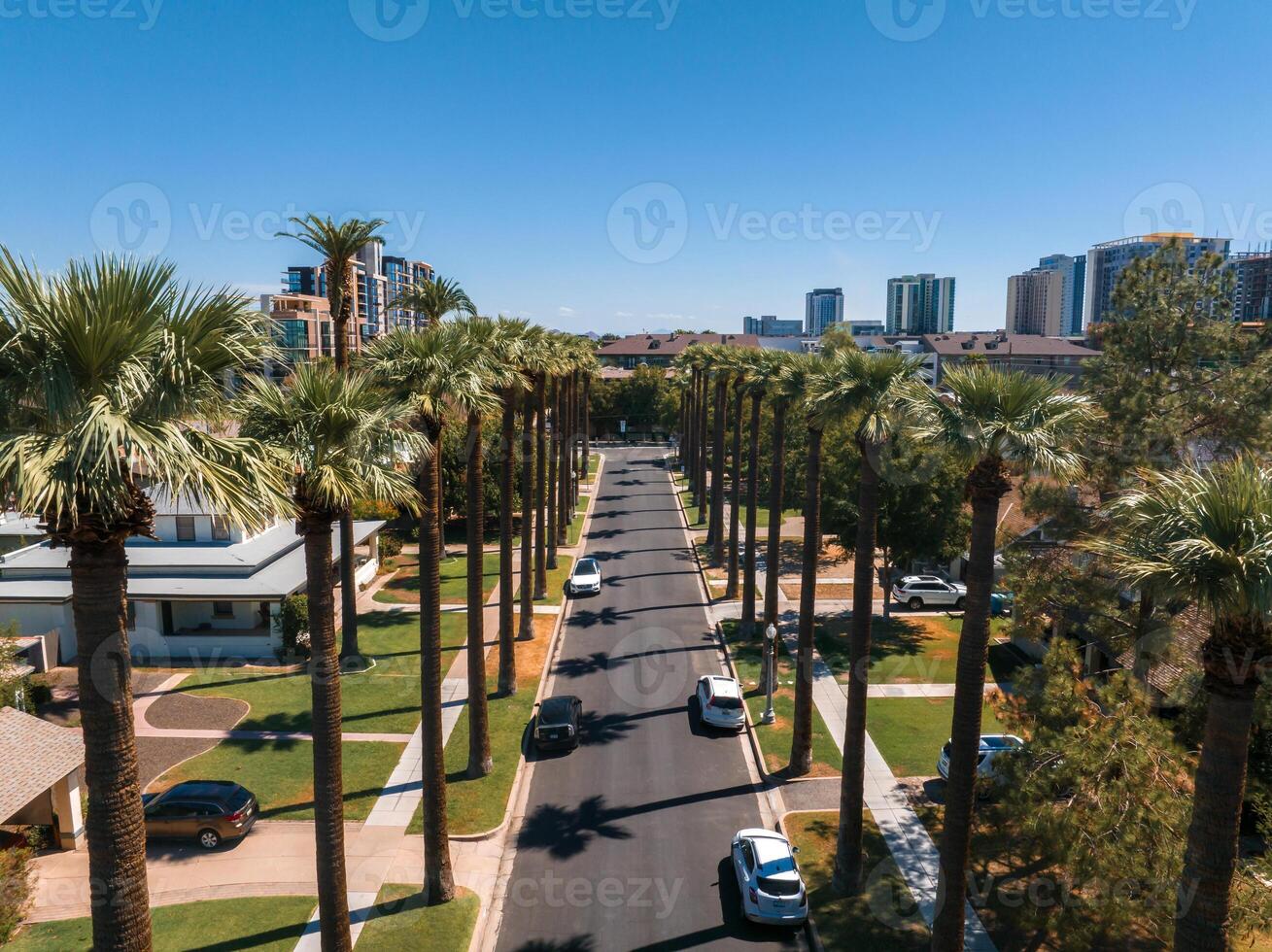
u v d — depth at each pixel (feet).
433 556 57.52
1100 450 67.21
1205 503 30.89
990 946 54.24
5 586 105.70
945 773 76.74
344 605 104.01
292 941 54.19
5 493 26.02
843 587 146.00
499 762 80.59
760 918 56.65
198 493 28.78
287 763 79.71
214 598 106.63
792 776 78.23
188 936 54.65
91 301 26.43
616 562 161.58
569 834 69.31
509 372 71.67
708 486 247.50
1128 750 46.47
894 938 55.83
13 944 53.31
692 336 459.73
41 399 26.66
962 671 45.47
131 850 29.55
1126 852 43.83
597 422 360.69
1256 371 63.93
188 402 29.04
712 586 144.66
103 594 27.96
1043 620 69.87
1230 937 41.24
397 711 91.91
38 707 91.40
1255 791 49.14
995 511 43.75
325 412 40.19
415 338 56.44
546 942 55.88
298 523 42.37
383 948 54.08
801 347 435.12
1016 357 353.31
